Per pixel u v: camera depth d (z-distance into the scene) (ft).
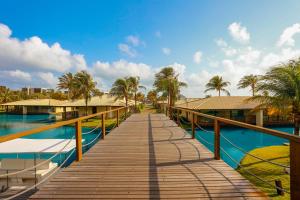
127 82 133.80
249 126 12.41
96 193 12.57
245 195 12.19
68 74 189.57
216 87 169.48
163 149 23.03
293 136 8.70
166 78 126.21
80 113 140.26
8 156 57.52
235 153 55.47
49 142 48.29
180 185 13.56
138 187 13.33
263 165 38.55
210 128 96.07
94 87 133.69
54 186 13.57
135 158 19.61
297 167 8.86
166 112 75.61
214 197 11.97
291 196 9.14
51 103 157.07
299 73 47.57
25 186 35.73
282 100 51.03
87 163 18.21
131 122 50.29
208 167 17.03
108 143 26.23
